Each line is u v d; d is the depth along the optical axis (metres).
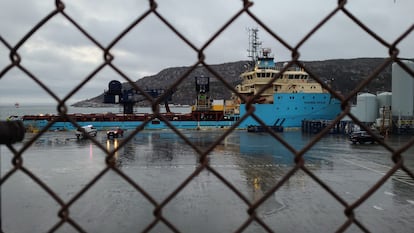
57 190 15.31
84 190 1.76
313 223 11.02
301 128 51.69
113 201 13.51
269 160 25.28
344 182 17.31
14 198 13.73
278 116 51.66
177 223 11.03
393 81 44.44
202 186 16.16
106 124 55.72
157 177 18.52
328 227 10.66
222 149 32.19
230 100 61.62
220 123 56.62
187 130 55.28
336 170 21.08
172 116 56.69
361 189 15.70
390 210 12.42
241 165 22.94
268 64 53.38
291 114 51.72
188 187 15.95
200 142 37.88
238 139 41.91
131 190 15.32
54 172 20.19
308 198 13.99
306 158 26.42
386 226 10.81
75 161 24.59
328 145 35.59
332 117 51.66
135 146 34.44
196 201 13.54
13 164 1.66
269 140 40.25
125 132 51.69
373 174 19.59
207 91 57.75
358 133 37.25
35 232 10.09
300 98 51.50
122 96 60.25
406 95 43.25
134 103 61.31
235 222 11.12
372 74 1.77
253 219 1.83
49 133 50.41
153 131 53.69
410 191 15.10
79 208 12.55
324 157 27.00
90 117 55.47
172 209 12.48
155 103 1.80
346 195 14.55
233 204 13.12
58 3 1.60
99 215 11.77
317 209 12.48
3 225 10.65
